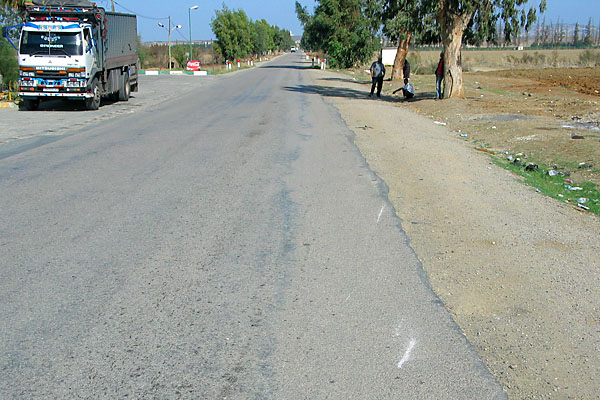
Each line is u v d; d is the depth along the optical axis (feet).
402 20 75.00
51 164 33.37
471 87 102.32
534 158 39.06
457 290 16.83
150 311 15.11
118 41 76.02
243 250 19.69
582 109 63.52
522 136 46.39
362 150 39.01
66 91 62.85
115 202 25.23
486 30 75.51
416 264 18.72
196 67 178.91
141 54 211.41
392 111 66.64
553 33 417.49
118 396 11.48
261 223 22.68
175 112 63.67
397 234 21.65
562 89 97.25
